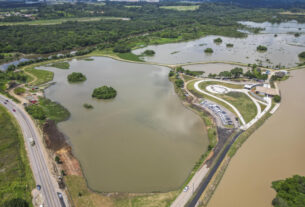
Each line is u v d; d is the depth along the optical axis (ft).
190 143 353.10
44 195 263.08
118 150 339.77
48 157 322.14
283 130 383.65
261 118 410.52
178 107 459.32
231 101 468.75
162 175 294.66
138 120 414.41
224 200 259.60
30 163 310.86
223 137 359.25
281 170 301.43
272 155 328.29
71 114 436.76
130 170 303.07
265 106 451.53
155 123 404.77
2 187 271.69
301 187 254.06
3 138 361.51
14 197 257.75
